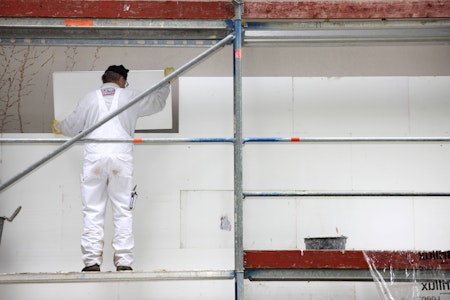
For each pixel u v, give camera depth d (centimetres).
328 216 670
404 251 616
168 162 675
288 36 685
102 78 676
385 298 614
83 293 654
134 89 667
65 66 787
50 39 680
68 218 667
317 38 688
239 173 613
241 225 608
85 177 633
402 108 689
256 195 616
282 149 679
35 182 670
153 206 669
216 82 687
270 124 683
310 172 676
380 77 691
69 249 664
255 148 677
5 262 660
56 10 641
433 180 676
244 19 648
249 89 687
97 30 671
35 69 788
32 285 653
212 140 616
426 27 669
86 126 649
